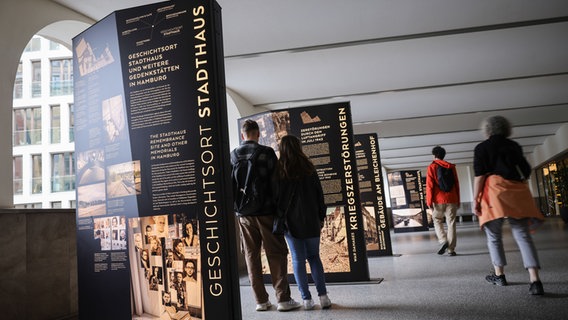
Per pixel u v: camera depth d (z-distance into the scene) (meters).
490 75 9.78
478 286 4.33
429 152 22.11
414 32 7.14
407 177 16.00
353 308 3.79
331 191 5.48
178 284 2.68
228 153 2.70
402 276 5.39
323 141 5.57
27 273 3.72
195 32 2.74
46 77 15.66
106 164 3.03
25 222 3.73
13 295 3.58
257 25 6.52
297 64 8.26
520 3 6.37
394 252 8.54
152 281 2.79
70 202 15.13
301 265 3.92
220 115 2.66
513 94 11.53
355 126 14.15
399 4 6.17
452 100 11.73
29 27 4.90
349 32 6.98
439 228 7.29
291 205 3.83
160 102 2.80
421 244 9.91
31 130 15.36
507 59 8.80
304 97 10.43
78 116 3.24
